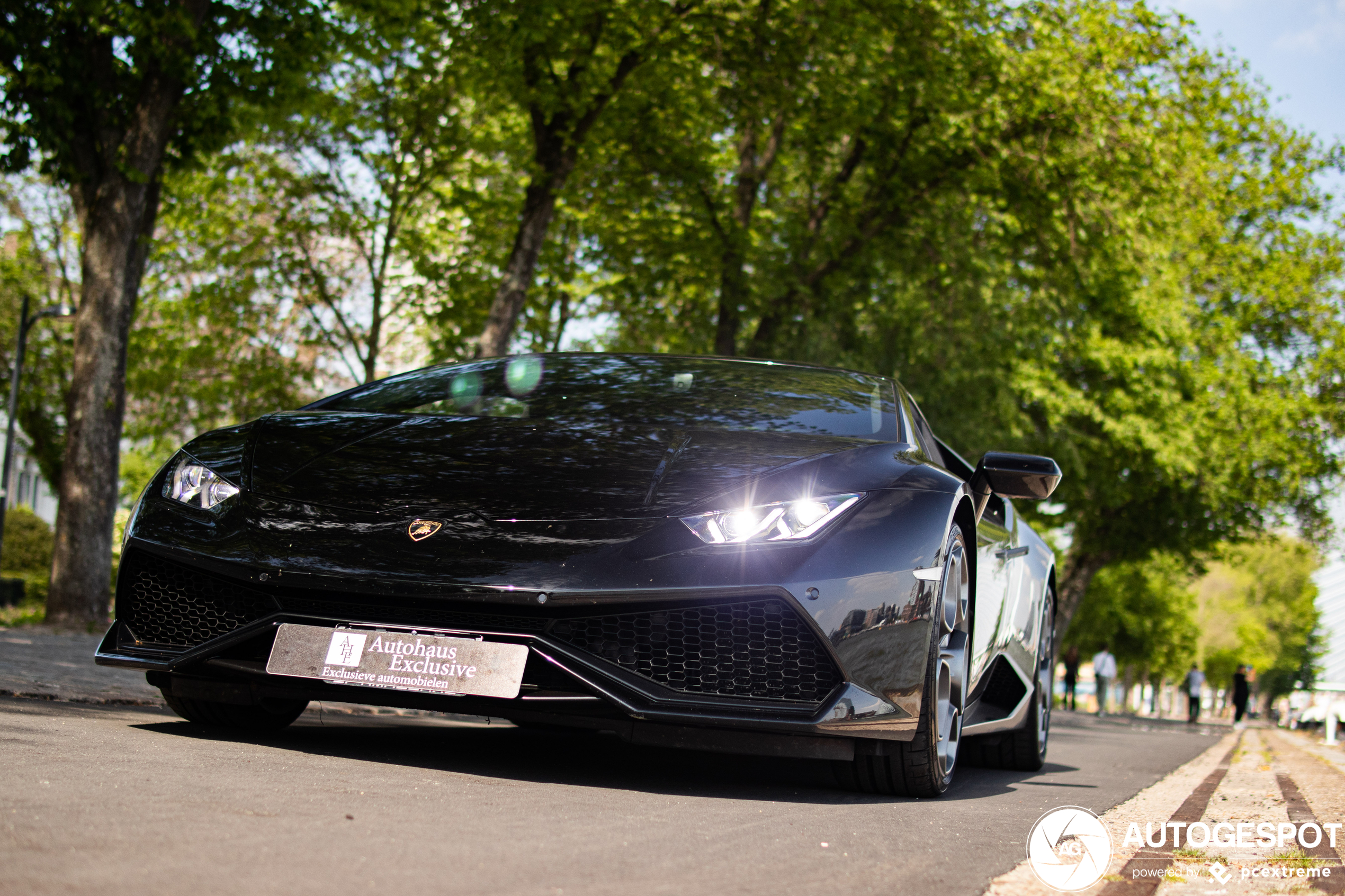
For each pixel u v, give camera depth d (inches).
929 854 79.3
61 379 933.8
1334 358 993.5
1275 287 999.0
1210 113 902.4
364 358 750.5
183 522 113.2
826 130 587.5
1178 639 1860.2
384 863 58.9
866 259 625.9
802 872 68.2
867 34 535.8
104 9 372.8
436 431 124.3
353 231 710.5
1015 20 628.1
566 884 58.2
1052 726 521.0
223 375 778.8
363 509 109.0
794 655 103.4
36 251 920.3
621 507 106.7
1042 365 717.3
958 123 568.1
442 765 110.1
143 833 60.9
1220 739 478.0
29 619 424.5
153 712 139.4
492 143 693.9
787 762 144.5
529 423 127.2
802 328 611.5
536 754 132.0
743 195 634.8
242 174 721.6
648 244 636.1
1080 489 809.5
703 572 101.7
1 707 124.3
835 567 104.6
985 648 150.9
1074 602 986.7
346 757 108.3
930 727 112.0
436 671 102.0
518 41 468.4
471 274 694.5
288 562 105.7
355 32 466.0
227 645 107.9
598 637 102.4
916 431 143.9
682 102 569.6
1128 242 652.7
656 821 83.6
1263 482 919.0
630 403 135.9
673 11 520.4
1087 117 607.2
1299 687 3004.4
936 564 110.2
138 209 410.9
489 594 100.3
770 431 126.3
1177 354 858.1
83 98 402.9
